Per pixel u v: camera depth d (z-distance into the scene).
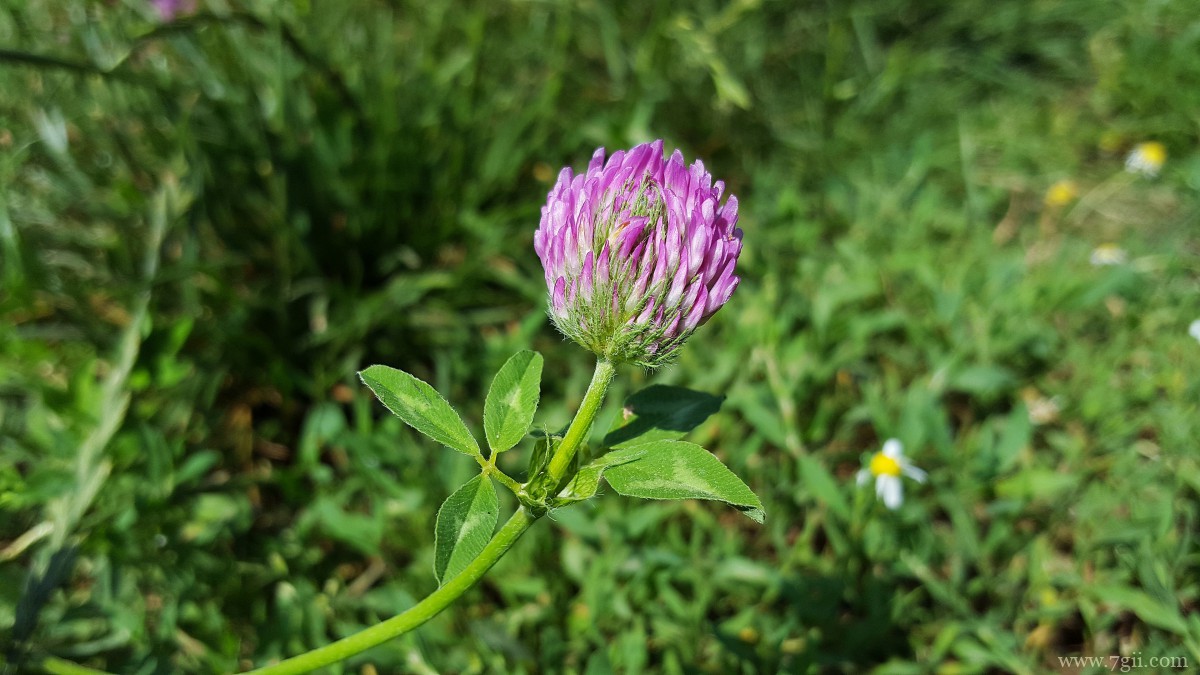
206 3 0.25
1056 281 0.24
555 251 0.10
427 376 0.23
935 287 0.24
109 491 0.18
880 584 0.18
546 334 0.24
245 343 0.22
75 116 0.23
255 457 0.22
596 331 0.10
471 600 0.18
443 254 0.26
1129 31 0.34
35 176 0.23
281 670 0.12
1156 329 0.24
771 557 0.20
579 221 0.10
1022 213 0.30
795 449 0.20
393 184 0.25
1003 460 0.19
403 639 0.16
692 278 0.10
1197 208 0.28
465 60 0.27
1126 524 0.18
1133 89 0.33
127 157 0.24
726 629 0.17
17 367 0.20
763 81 0.31
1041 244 0.28
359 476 0.20
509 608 0.18
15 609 0.16
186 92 0.24
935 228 0.28
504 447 0.11
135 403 0.19
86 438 0.18
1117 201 0.30
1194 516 0.19
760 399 0.21
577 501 0.11
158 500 0.17
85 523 0.17
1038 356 0.23
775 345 0.22
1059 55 0.34
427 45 0.28
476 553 0.11
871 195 0.28
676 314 0.10
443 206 0.26
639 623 0.17
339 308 0.23
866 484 0.19
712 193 0.10
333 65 0.25
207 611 0.17
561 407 0.21
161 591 0.17
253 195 0.24
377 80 0.26
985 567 0.18
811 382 0.22
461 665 0.17
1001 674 0.18
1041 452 0.22
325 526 0.19
